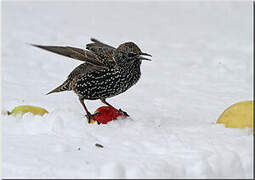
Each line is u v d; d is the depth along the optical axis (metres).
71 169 7.32
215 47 20.95
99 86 10.25
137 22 27.59
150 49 20.58
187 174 7.34
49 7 30.66
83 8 31.47
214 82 15.39
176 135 9.16
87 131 9.38
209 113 11.88
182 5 33.47
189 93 14.00
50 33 22.80
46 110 10.63
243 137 8.93
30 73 15.62
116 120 9.98
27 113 9.99
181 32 24.69
